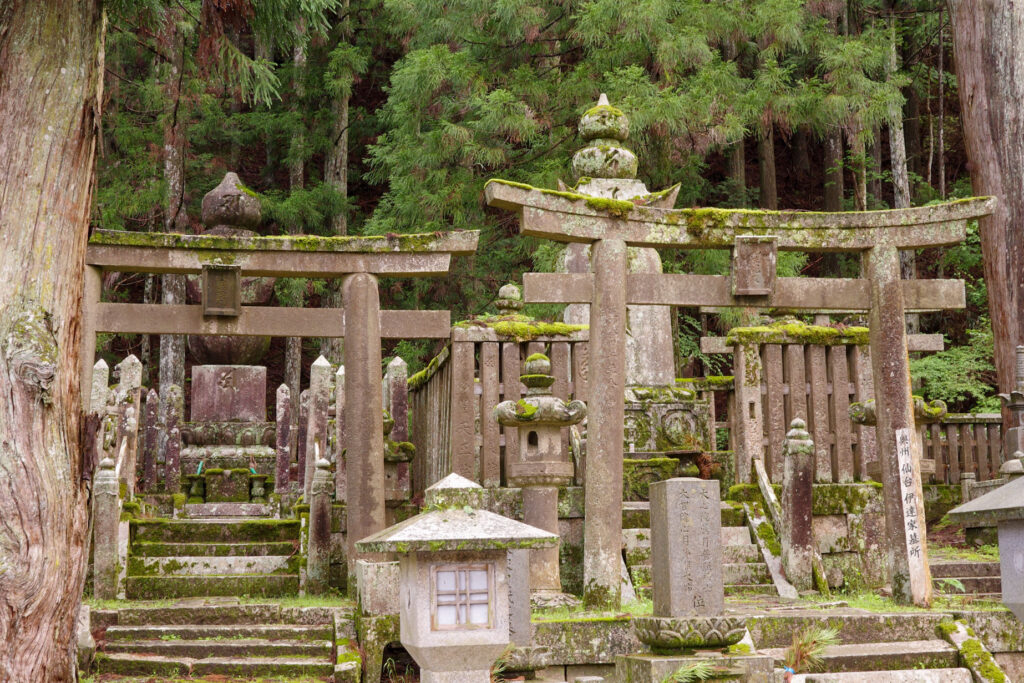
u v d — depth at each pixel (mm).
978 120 15625
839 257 24359
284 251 10438
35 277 6430
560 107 18938
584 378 11758
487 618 5348
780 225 10266
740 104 18219
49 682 6113
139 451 15547
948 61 27359
